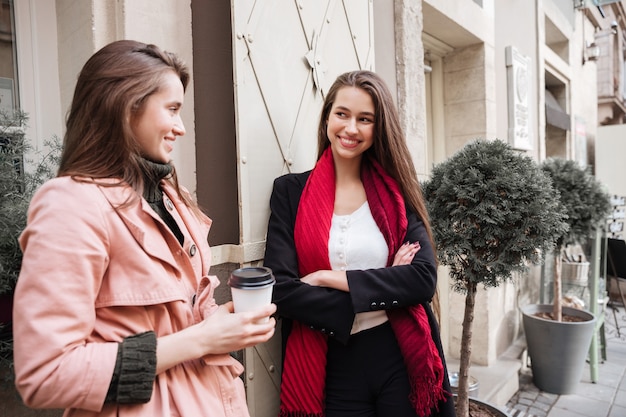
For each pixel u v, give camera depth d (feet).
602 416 10.06
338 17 6.48
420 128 9.12
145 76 2.60
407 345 4.56
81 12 4.47
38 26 4.76
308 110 5.96
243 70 4.96
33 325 2.05
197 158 5.16
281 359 5.45
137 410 2.37
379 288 4.34
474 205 6.37
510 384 10.99
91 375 2.14
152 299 2.48
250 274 2.92
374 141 5.08
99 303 2.41
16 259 3.42
